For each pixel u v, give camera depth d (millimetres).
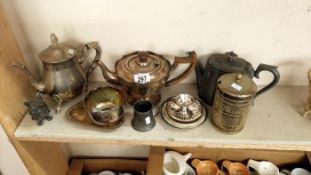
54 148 1054
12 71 748
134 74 712
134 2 726
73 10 750
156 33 786
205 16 741
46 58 704
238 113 659
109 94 770
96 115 719
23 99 796
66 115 785
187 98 769
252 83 650
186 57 756
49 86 741
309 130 727
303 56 803
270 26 747
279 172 1103
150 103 721
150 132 728
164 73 729
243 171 1114
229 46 799
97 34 798
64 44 782
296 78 863
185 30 773
